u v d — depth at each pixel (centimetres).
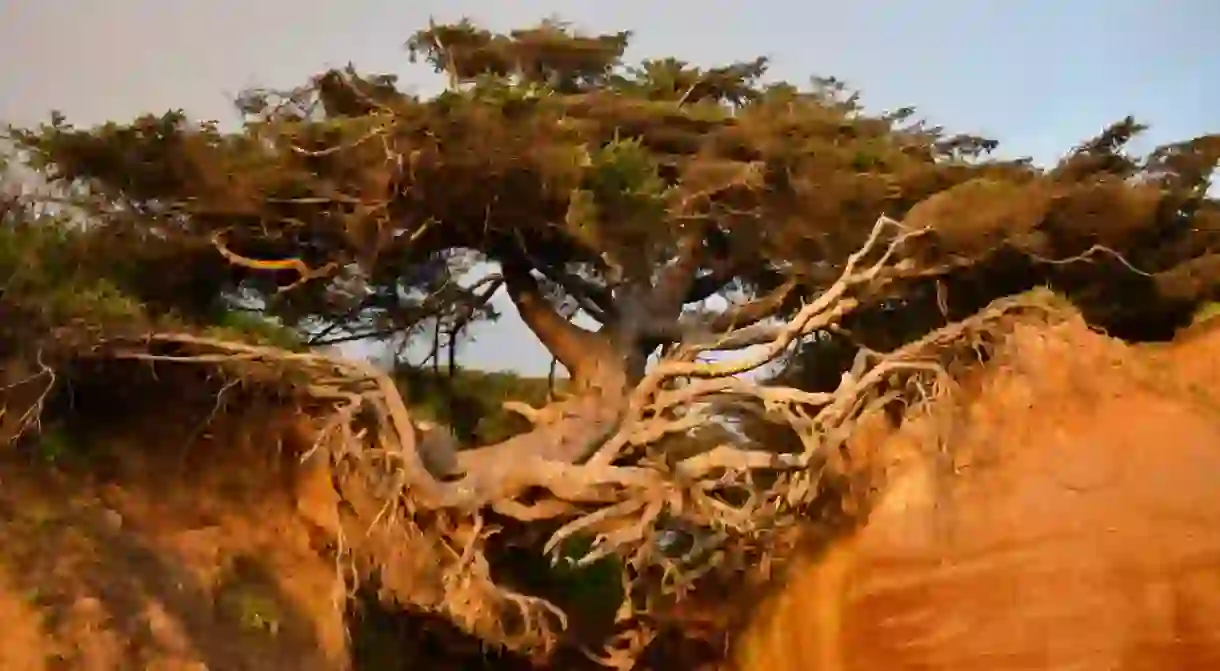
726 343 2077
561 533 1739
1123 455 1622
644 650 2058
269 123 1989
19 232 1783
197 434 1819
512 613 1914
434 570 1808
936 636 1606
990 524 1620
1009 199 1938
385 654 1881
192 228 2048
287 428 1894
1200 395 1688
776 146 2048
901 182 2091
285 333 2261
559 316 2286
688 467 1803
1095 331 1864
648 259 2047
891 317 2466
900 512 1683
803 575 1823
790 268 2233
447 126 1725
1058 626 1551
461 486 1817
